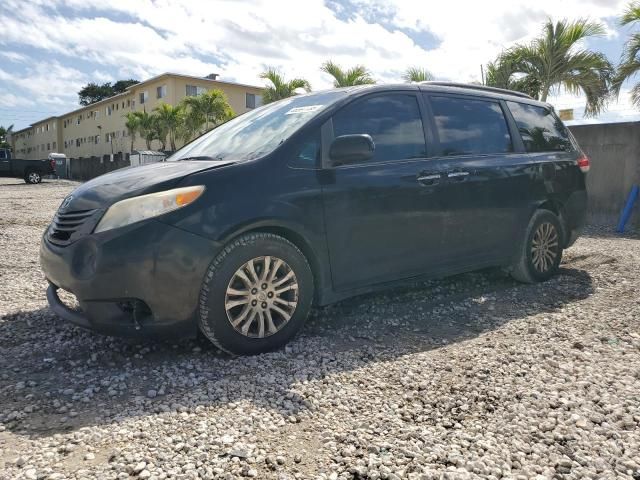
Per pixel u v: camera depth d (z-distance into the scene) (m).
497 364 3.12
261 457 2.13
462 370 3.04
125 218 2.94
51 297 3.46
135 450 2.17
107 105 50.72
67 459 2.11
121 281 2.89
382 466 2.06
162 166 3.54
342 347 3.42
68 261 3.01
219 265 3.05
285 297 3.36
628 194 9.77
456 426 2.40
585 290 4.80
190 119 35.25
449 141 4.25
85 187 3.40
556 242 5.08
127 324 2.97
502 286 4.93
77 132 58.00
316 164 3.48
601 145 10.06
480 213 4.34
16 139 80.50
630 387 2.79
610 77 12.30
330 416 2.49
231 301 3.11
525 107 5.09
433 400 2.66
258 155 3.41
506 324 3.89
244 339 3.17
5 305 4.30
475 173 4.30
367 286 3.74
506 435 2.32
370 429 2.37
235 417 2.46
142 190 3.01
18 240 7.80
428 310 4.23
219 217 3.04
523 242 4.79
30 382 2.85
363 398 2.68
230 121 4.50
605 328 3.78
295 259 3.32
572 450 2.21
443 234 4.11
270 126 3.80
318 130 3.55
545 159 4.96
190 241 2.95
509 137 4.76
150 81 41.88
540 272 4.97
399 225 3.81
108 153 51.50
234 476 2.00
